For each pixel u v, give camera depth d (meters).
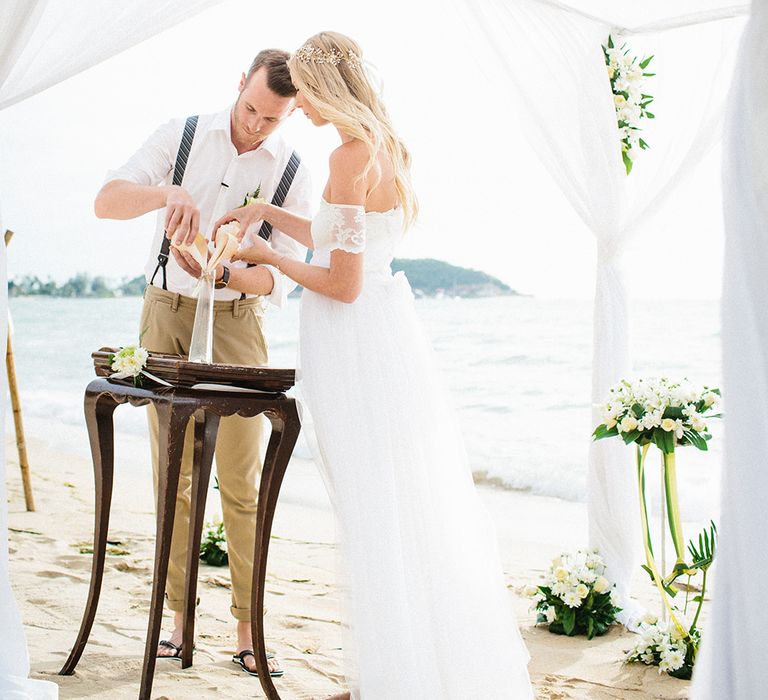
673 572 3.54
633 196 4.38
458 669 2.69
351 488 2.71
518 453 10.84
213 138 3.32
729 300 2.02
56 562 4.80
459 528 2.85
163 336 3.34
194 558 3.22
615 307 4.24
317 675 3.32
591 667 3.53
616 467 4.18
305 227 3.12
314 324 2.83
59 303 26.83
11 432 12.25
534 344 20.14
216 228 3.03
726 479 2.01
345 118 2.69
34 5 2.78
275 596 4.46
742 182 2.01
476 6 4.11
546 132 4.19
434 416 2.88
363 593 2.65
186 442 3.36
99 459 3.12
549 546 6.05
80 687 3.05
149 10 2.98
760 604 1.92
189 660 3.31
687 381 3.60
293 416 2.94
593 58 4.23
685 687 3.31
